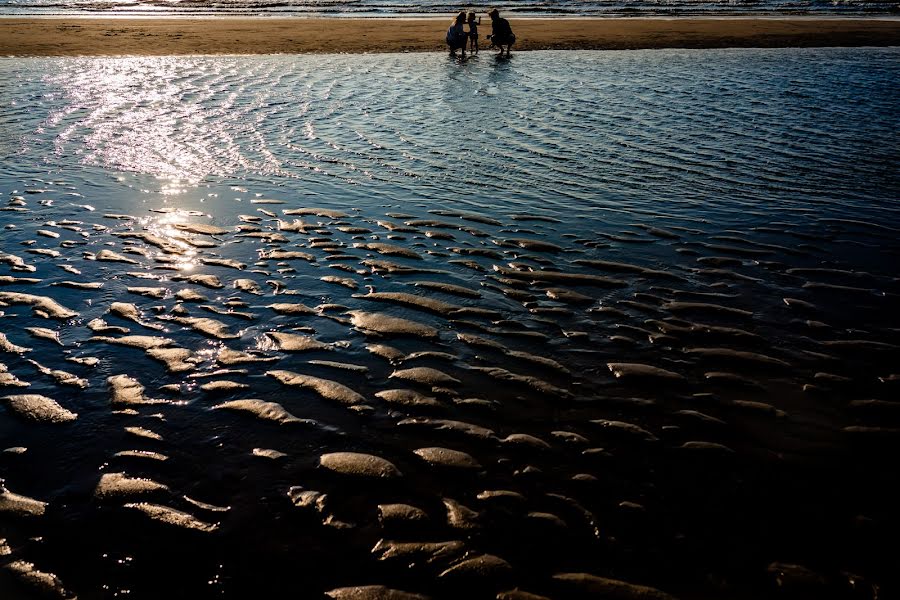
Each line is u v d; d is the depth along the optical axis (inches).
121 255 217.9
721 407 140.3
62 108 466.3
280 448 124.6
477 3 1572.3
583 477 118.3
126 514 107.6
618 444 127.6
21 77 596.1
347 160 346.3
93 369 149.7
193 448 124.0
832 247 237.1
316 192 292.0
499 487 115.6
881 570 99.1
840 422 136.0
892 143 395.2
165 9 1423.5
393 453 123.8
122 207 268.1
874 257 228.2
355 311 180.4
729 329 175.2
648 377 150.6
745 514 110.3
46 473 116.6
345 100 510.6
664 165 346.6
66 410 134.5
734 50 846.5
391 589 94.1
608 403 140.7
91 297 186.5
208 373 149.3
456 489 115.0
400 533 104.8
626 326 175.5
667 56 790.5
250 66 681.6
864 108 495.5
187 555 99.7
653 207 280.4
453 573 97.1
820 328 176.6
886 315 185.2
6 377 145.9
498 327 173.0
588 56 793.6
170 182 304.2
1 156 343.3
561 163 347.6
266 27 1055.6
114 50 789.9
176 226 246.5
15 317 173.8
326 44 875.4
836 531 106.9
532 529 106.1
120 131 401.1
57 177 308.3
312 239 235.3
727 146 387.5
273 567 97.9
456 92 553.0
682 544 103.5
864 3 1571.1
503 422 133.6
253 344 162.4
